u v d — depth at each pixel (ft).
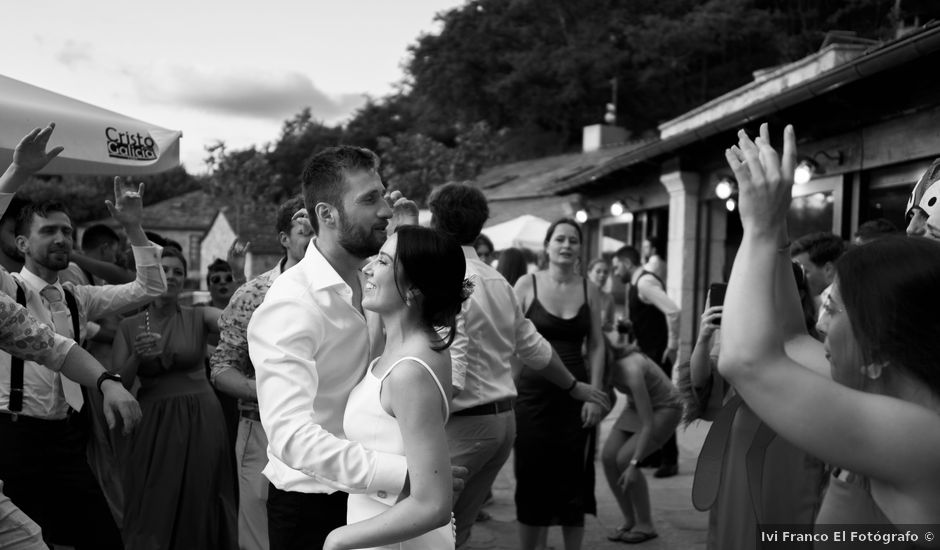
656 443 15.17
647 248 30.58
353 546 6.23
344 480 6.64
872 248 4.71
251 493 11.35
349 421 6.99
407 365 6.31
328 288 7.79
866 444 4.28
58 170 14.05
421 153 99.25
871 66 19.53
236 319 11.27
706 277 35.19
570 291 14.26
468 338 10.45
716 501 6.22
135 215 12.21
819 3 116.47
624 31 131.85
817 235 13.10
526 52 144.87
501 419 10.97
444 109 163.53
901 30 31.60
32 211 11.36
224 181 108.88
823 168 25.61
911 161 21.88
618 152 79.05
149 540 12.29
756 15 117.91
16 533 8.33
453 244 6.76
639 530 15.89
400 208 11.28
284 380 7.16
